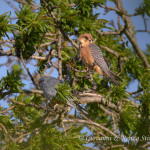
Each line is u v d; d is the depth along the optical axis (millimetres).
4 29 9352
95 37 11969
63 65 11812
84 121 11164
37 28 9719
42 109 9289
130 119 10812
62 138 8398
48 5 9633
